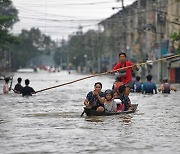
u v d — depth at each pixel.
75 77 147.00
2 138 25.06
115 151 21.72
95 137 25.31
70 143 23.62
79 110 40.25
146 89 60.75
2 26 105.06
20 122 31.75
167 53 124.06
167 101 50.00
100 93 36.22
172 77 117.62
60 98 54.88
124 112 36.50
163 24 125.62
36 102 48.97
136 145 23.12
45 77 145.50
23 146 22.89
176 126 29.70
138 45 158.25
